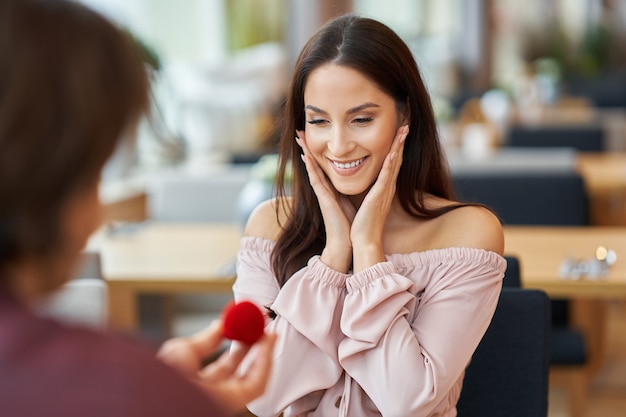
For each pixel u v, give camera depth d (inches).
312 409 73.5
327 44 72.3
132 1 264.8
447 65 493.4
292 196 77.9
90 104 29.4
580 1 593.3
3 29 28.9
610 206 207.0
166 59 270.4
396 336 68.5
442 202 77.1
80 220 30.9
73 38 29.8
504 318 84.9
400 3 552.4
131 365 28.6
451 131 236.5
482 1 565.0
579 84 496.7
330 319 70.4
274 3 370.3
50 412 27.2
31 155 28.7
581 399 136.6
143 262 132.1
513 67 590.6
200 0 322.7
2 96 28.6
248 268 78.2
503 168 181.2
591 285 115.6
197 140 247.3
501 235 75.0
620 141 284.5
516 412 84.9
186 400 28.8
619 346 191.2
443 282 71.7
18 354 28.0
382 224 72.6
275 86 300.8
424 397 67.5
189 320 168.7
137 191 190.2
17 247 29.4
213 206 178.7
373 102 71.6
